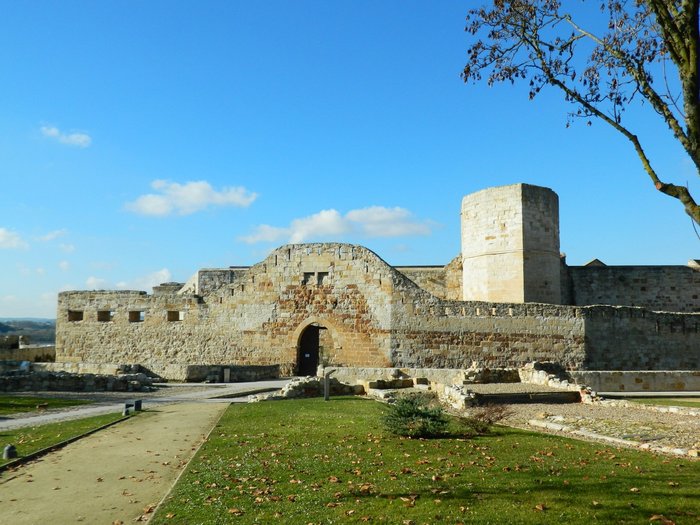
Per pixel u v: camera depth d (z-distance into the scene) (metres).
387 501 10.36
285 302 42.31
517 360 39.38
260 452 14.59
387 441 16.17
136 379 34.66
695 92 9.86
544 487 11.17
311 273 42.19
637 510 9.73
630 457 14.59
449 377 34.88
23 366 44.34
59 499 11.06
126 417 20.67
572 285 50.00
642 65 12.06
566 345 39.56
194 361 43.31
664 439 17.44
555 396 27.33
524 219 42.75
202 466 13.16
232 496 10.83
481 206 44.53
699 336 42.53
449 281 49.75
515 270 42.53
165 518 9.73
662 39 11.26
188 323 43.75
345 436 16.80
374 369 35.72
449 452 14.77
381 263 41.06
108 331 45.09
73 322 45.81
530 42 13.08
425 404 19.36
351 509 9.95
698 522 9.17
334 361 40.94
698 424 20.36
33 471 13.10
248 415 20.84
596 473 12.44
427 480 11.80
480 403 25.80
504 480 11.75
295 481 11.79
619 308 40.97
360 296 41.12
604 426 19.91
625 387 33.94
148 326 44.41
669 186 10.34
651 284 49.84
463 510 9.80
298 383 28.55
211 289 57.28
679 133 10.33
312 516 9.65
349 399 26.61
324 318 41.53
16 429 18.47
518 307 39.81
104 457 14.41
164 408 23.42
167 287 65.44
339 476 12.23
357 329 40.91
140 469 13.26
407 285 40.47
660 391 33.91
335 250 42.00
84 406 24.86
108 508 10.54
